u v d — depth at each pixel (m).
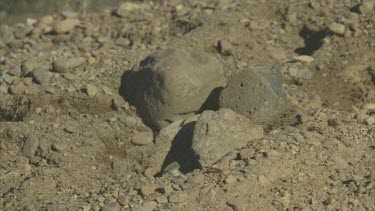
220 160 11.02
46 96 13.33
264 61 14.30
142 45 15.09
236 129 11.48
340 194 10.34
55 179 11.48
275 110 12.27
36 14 22.27
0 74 14.56
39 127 12.48
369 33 14.38
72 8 22.34
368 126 11.70
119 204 10.34
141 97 12.85
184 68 12.55
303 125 11.85
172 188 10.47
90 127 12.60
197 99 12.59
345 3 15.39
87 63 14.28
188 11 16.22
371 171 10.69
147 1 19.45
